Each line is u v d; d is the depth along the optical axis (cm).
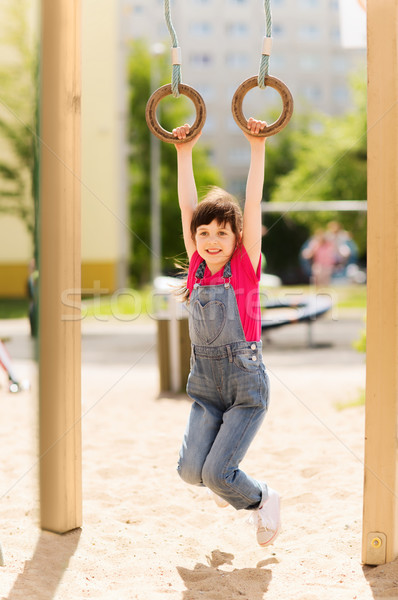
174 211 2927
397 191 283
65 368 328
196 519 362
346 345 1084
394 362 286
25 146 1942
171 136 312
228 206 296
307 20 5162
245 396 289
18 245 2095
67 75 322
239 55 5100
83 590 271
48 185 324
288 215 2808
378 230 286
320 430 544
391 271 285
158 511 372
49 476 331
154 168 2267
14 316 1620
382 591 266
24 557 302
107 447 509
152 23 4350
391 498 290
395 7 280
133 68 3016
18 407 643
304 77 5169
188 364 735
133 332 1348
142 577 286
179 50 308
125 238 2127
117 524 349
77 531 334
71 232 326
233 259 299
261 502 301
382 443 289
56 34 319
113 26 1988
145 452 494
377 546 292
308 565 296
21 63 1878
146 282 2641
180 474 299
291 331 1286
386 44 281
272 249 2956
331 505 375
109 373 868
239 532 343
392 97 282
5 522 348
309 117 3900
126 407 658
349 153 2875
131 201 2933
